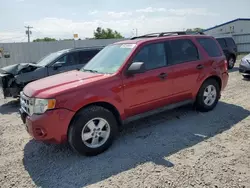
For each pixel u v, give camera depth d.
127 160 3.29
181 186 2.63
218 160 3.12
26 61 17.08
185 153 3.37
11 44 16.42
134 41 4.28
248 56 9.05
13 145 4.04
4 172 3.17
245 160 3.09
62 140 3.31
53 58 7.54
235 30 25.73
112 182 2.80
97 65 4.32
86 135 3.42
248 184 2.60
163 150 3.51
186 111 5.23
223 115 4.87
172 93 4.39
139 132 4.25
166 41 4.41
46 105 3.17
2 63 16.23
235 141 3.66
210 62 4.96
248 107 5.33
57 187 2.79
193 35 4.95
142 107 4.02
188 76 4.59
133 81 3.82
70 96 3.27
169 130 4.27
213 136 3.90
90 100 3.38
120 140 3.96
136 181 2.78
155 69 4.13
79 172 3.06
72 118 3.31
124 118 3.84
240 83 8.23
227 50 12.18
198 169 2.94
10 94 6.85
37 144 4.03
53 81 3.73
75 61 7.79
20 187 2.83
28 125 3.35
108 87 3.57
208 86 5.03
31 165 3.33
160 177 2.82
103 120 3.53
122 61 3.89
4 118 5.74
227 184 2.62
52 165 3.29
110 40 20.59
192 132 4.12
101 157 3.43
